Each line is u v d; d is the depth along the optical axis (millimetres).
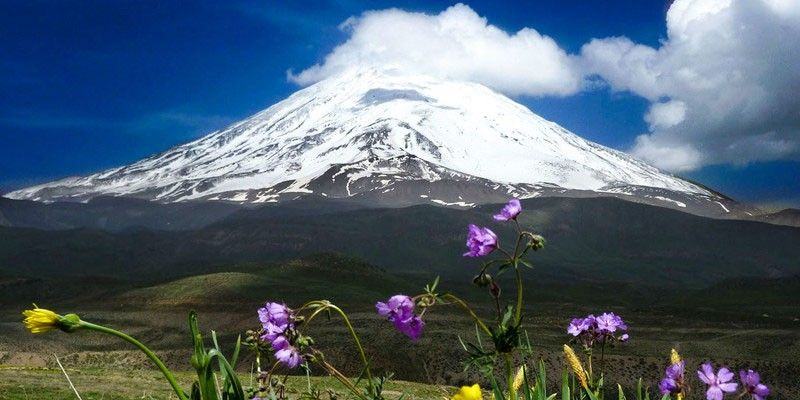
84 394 17281
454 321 104938
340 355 86062
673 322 162000
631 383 88562
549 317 135500
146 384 21984
